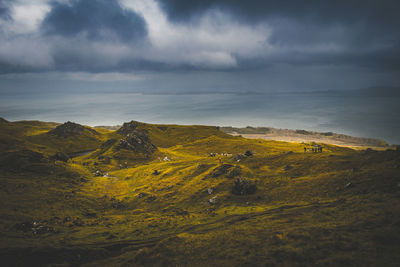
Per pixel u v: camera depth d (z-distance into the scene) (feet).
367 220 111.45
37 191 317.83
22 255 130.82
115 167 573.33
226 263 93.30
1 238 163.43
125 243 151.84
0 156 453.58
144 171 464.65
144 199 298.56
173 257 107.76
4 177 366.63
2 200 267.39
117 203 289.94
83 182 404.57
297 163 303.07
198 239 122.62
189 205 253.44
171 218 213.46
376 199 146.61
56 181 382.63
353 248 87.97
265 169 313.94
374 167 215.51
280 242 102.73
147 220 217.15
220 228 149.89
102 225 213.46
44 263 123.95
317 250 90.58
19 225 197.57
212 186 287.48
